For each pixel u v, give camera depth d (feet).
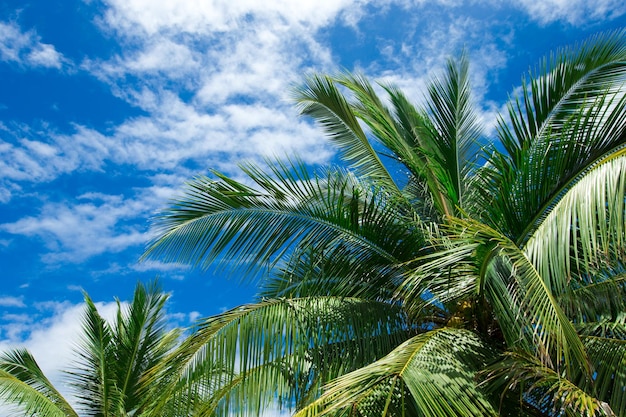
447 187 24.07
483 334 21.85
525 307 17.40
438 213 25.62
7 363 41.39
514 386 18.76
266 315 21.52
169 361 19.94
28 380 41.81
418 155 29.04
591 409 13.99
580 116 19.93
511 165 21.66
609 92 23.27
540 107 24.20
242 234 23.34
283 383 21.61
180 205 23.63
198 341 20.26
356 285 23.81
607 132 19.53
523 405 21.36
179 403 19.90
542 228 17.67
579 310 21.76
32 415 35.19
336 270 23.67
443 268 20.38
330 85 28.04
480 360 19.21
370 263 23.80
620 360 19.86
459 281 20.49
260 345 20.86
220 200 23.63
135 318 42.70
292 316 21.89
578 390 15.31
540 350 17.28
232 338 20.54
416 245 23.79
